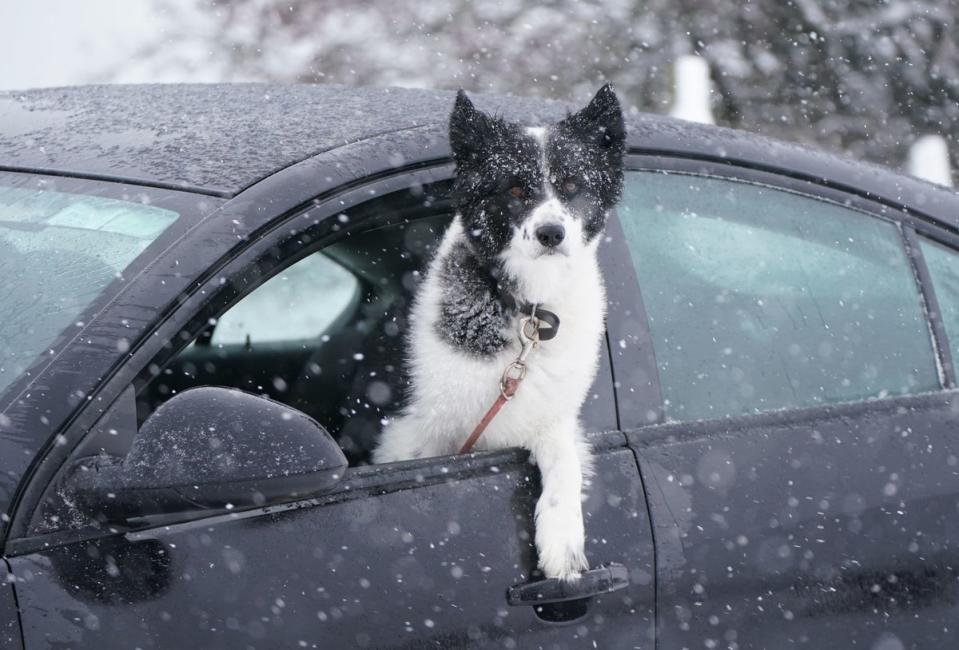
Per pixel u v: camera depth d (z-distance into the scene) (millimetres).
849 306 3508
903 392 3465
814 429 3205
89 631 2230
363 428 3541
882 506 3178
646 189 3428
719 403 3172
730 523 2953
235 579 2381
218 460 2211
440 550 2615
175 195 2752
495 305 3465
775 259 3469
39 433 2320
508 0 9508
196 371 3879
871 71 9711
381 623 2496
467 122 3506
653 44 9508
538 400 3238
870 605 3123
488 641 2613
